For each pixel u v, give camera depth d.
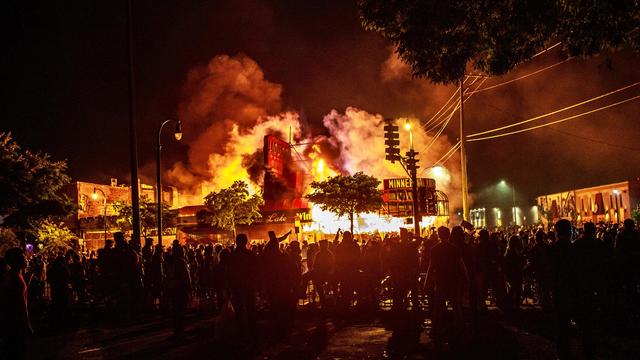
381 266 15.84
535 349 9.39
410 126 21.72
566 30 8.99
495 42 9.29
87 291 21.50
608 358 8.35
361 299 17.08
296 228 35.72
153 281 16.77
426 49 9.30
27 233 24.89
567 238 7.70
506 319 12.95
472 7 8.86
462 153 28.47
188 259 19.83
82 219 50.12
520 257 14.70
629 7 8.09
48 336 13.24
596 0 8.33
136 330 13.56
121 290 15.89
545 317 13.09
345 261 15.86
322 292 15.38
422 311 15.10
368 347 10.23
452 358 8.98
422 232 36.78
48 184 24.36
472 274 11.45
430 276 10.31
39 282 19.12
